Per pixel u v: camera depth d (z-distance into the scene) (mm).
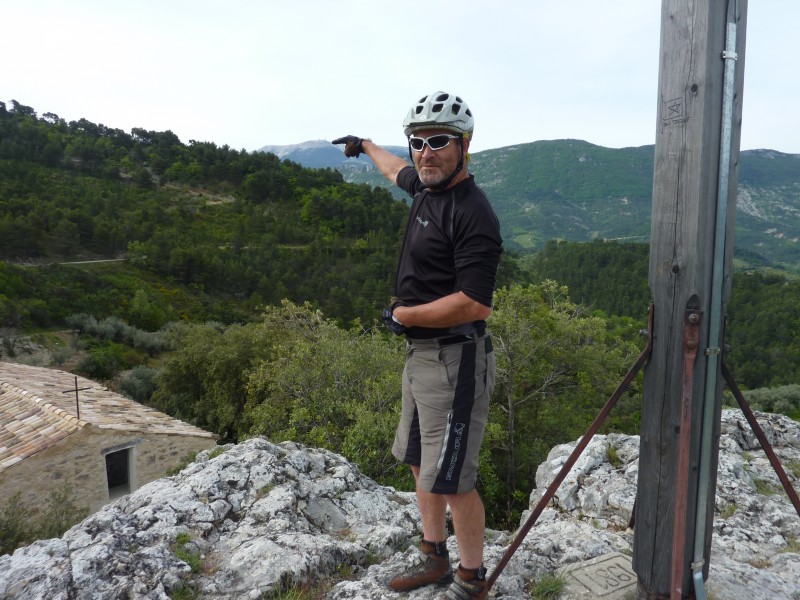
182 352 25703
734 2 1641
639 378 17328
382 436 10797
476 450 1942
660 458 1915
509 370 15289
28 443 11281
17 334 36469
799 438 4707
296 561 2498
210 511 2928
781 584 2420
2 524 8641
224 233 93125
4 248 62688
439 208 1834
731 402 17953
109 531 2678
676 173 1758
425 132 1783
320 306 64250
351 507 3342
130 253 71562
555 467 4180
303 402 13672
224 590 2357
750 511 3520
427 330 1896
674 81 1741
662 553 1965
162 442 12914
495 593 2295
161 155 129875
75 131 132375
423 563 2250
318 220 108938
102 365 33188
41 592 2195
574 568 2453
